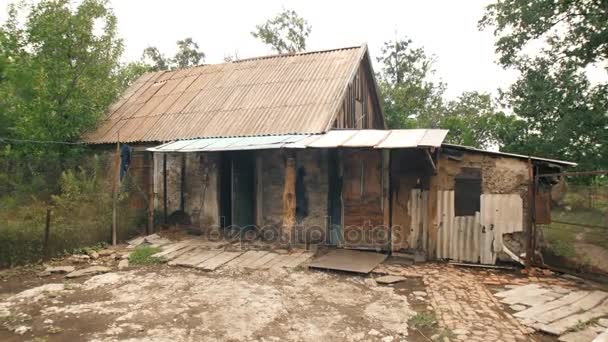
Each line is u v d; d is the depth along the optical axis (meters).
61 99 13.70
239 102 13.30
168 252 9.95
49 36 13.66
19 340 5.36
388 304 6.77
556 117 16.02
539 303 6.79
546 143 15.70
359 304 6.82
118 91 16.39
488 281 8.10
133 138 13.12
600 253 9.43
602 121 14.55
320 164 11.39
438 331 5.73
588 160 14.98
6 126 12.44
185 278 8.11
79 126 13.79
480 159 9.45
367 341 5.42
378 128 18.11
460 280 8.13
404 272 8.64
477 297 7.14
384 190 10.56
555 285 7.82
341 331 5.72
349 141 9.48
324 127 10.77
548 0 14.84
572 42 15.20
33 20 13.85
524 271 8.74
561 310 6.45
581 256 9.35
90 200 11.07
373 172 10.74
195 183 12.95
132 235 11.95
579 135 15.08
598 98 14.95
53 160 11.67
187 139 12.13
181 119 13.35
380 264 9.38
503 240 9.27
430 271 8.77
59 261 9.41
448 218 9.70
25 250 9.19
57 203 10.41
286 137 10.59
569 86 15.16
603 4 14.04
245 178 12.44
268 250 10.29
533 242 8.98
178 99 14.78
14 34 13.80
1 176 10.08
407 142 8.90
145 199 13.35
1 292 7.40
